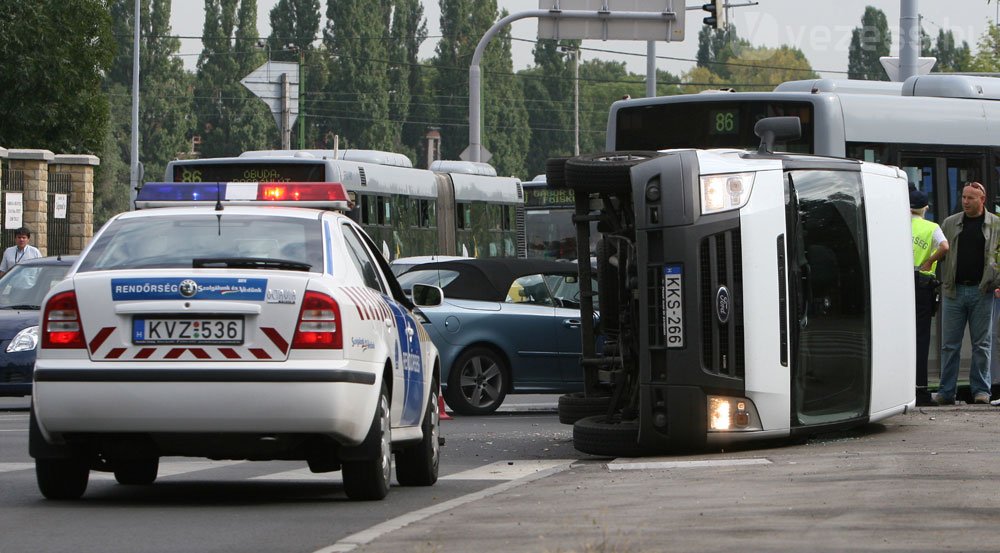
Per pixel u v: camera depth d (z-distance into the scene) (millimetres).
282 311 21391
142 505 22547
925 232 38594
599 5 72938
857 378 29984
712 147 39688
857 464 24000
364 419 21891
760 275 28188
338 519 20766
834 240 29609
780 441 28875
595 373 31906
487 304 43219
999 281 38312
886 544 16047
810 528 17250
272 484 26125
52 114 118375
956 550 15633
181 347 21297
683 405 27922
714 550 15867
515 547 16453
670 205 27984
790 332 28531
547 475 25703
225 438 21406
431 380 26281
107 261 22312
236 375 21094
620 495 21453
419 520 19062
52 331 21531
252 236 22734
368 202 74750
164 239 22641
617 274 30438
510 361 43344
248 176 66625
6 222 88562
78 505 22547
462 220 87750
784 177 28844
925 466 23250
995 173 42062
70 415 21281
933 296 38688
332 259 22562
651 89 82000
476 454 31797
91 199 97375
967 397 41969
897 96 40219
